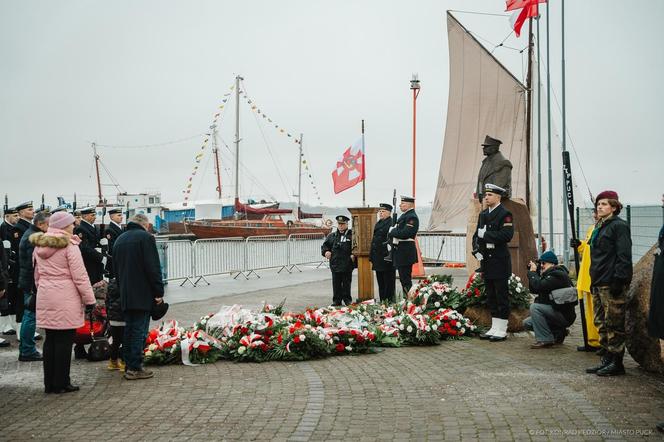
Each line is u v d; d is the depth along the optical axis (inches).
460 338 416.8
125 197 2576.3
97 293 366.9
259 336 365.1
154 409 262.1
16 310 412.5
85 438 227.6
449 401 266.8
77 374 328.2
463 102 1299.2
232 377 317.4
